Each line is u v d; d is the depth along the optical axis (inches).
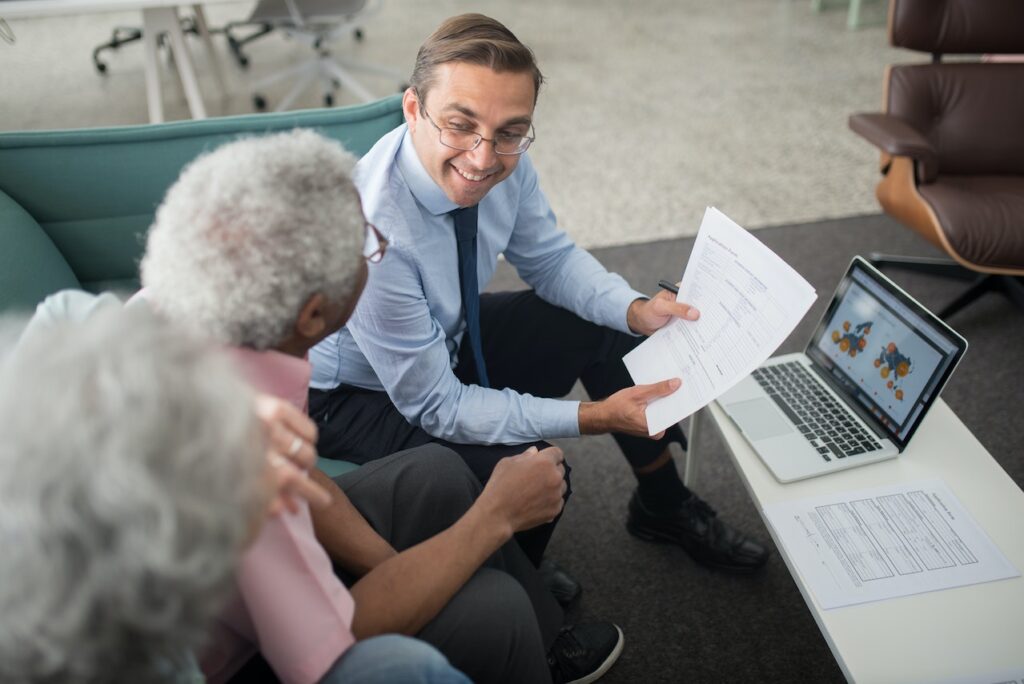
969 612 40.2
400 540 41.7
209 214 28.5
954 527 44.3
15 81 159.0
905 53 153.8
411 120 45.3
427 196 47.1
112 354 21.4
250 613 28.9
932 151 78.5
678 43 164.4
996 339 83.4
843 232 101.1
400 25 179.3
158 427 20.2
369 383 53.1
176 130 57.3
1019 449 70.7
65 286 56.0
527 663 37.4
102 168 56.7
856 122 84.2
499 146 43.7
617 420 47.9
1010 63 89.6
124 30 162.6
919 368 48.2
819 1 176.9
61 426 20.0
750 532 65.6
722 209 107.3
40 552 19.4
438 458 43.4
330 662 29.6
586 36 170.2
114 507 19.2
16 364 22.1
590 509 68.5
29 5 98.7
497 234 54.5
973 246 75.2
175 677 24.6
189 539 20.1
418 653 29.4
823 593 41.3
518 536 50.9
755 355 43.1
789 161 118.4
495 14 184.4
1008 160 87.0
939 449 49.2
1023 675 37.4
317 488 28.4
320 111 58.8
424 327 47.6
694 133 127.8
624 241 101.8
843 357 54.2
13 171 55.7
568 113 136.1
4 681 20.5
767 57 155.6
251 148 31.0
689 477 65.8
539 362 59.1
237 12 188.9
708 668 56.1
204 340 23.8
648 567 63.4
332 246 30.4
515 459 41.2
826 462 48.4
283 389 31.8
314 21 127.8
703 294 48.5
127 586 19.7
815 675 55.2
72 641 19.9
